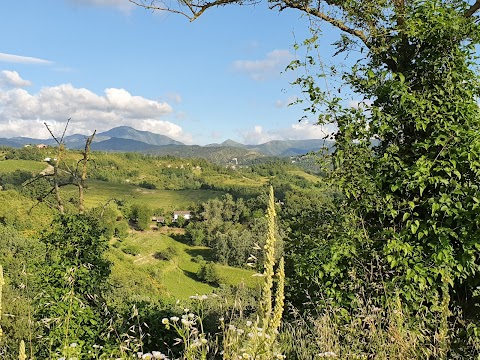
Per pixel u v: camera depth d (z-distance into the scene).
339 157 6.16
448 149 5.57
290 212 7.33
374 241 5.82
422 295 5.15
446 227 5.30
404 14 6.50
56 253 8.84
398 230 6.06
